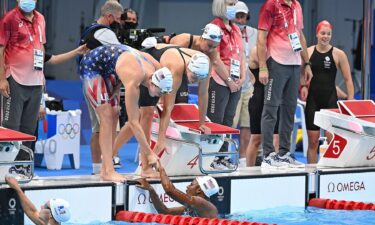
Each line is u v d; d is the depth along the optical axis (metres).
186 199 21.36
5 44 22.00
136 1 50.44
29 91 22.44
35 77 22.52
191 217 21.27
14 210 19.86
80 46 24.50
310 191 25.38
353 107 26.81
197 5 51.91
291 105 26.11
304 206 25.12
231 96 25.50
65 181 21.47
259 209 24.20
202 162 23.86
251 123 27.80
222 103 24.97
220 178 23.27
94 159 26.66
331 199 25.62
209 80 24.28
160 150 22.11
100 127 21.94
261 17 25.59
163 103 22.27
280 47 25.61
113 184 21.53
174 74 21.77
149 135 22.50
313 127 28.50
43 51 22.91
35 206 20.16
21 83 22.19
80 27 48.53
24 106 22.62
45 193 20.33
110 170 21.95
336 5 51.66
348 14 51.56
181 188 22.78
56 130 31.16
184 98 26.47
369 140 26.55
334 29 51.78
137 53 21.33
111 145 22.03
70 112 31.56
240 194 23.78
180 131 23.06
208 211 21.84
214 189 22.08
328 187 25.73
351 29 51.53
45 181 21.39
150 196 21.88
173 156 23.12
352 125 26.34
